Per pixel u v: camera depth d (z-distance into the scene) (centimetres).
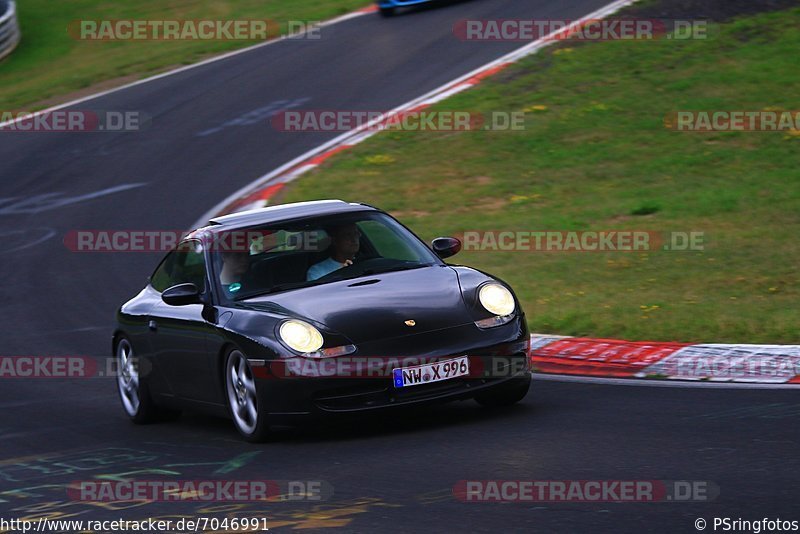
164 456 2278
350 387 2138
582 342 2883
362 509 1692
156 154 6719
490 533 1515
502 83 6944
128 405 2773
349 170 5872
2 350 3728
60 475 2198
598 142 5809
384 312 2205
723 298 3209
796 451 1797
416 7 9312
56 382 3291
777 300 3116
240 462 2122
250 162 6284
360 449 2106
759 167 5066
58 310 4206
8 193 6309
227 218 2692
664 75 6650
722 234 4059
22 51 10606
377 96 7156
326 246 2477
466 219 4862
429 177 5628
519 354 2244
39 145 7244
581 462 1845
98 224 5491
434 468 1898
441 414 2359
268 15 10350
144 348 2652
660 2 8062
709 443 1898
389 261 2473
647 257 3878
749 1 7719
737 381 2419
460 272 2414
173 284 2630
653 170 5278
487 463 1894
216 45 9500
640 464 1800
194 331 2414
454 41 8038
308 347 2138
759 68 6475
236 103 7575
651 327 2908
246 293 2395
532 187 5291
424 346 2155
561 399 2388
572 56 7238
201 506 1823
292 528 1631
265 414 2198
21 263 4959
